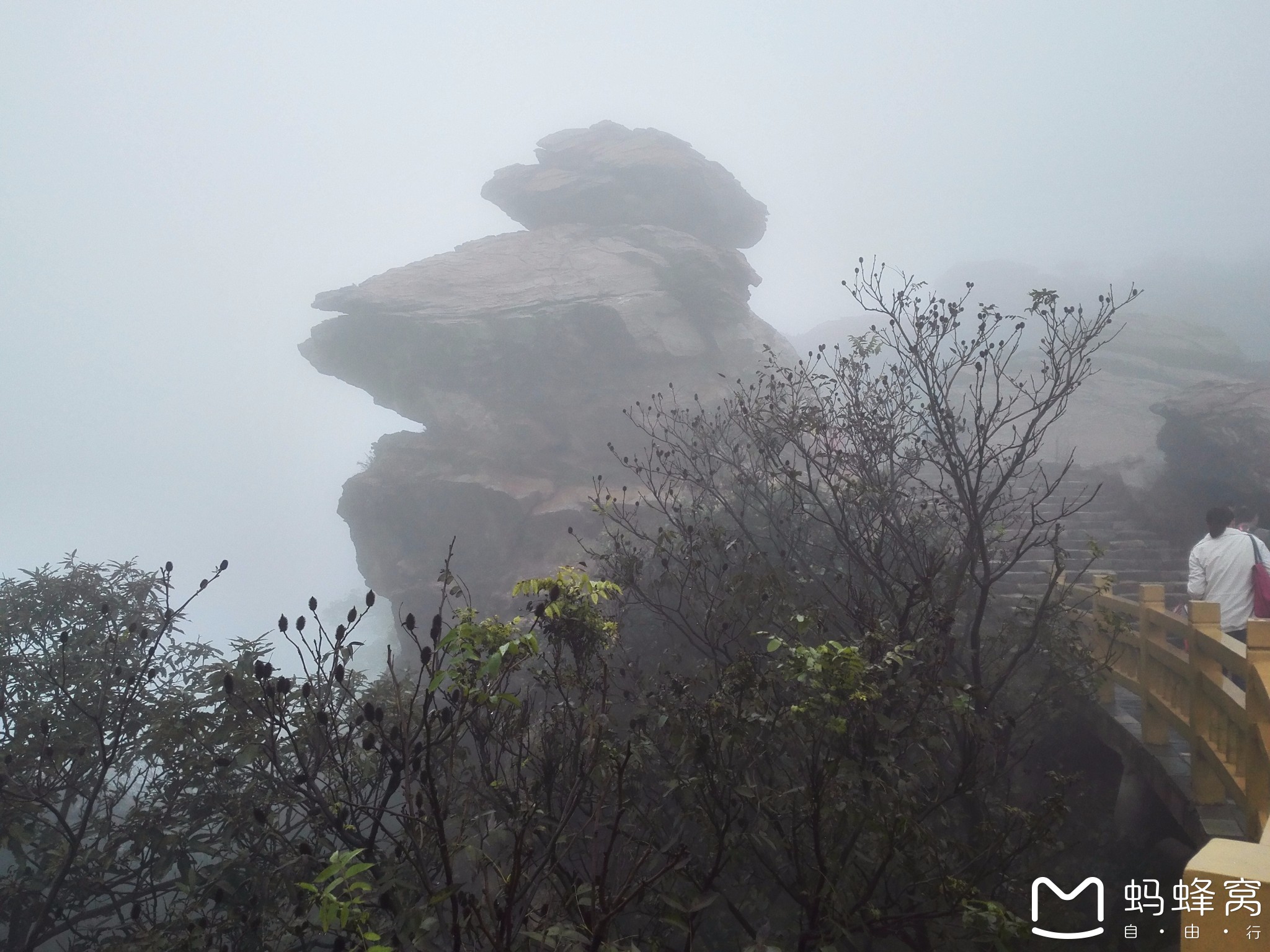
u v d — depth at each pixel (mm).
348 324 14562
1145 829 5969
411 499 13055
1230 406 10883
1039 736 6883
